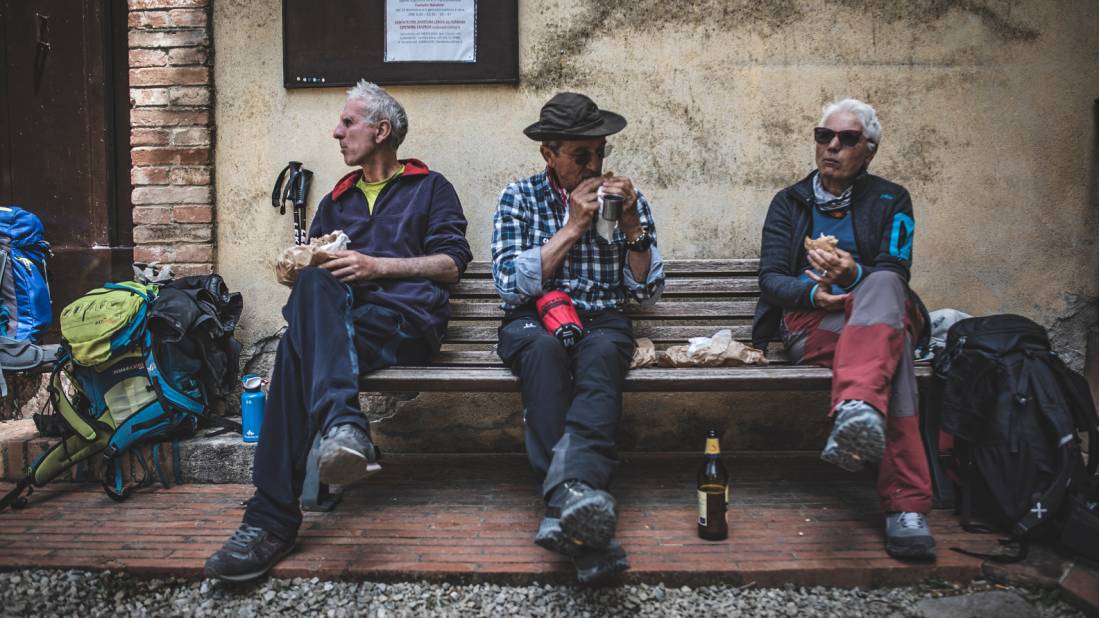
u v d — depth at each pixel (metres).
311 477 2.31
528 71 3.37
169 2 3.38
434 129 3.40
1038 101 3.30
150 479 2.96
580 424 2.19
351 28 3.36
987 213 3.33
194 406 3.04
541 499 2.79
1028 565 2.21
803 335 2.80
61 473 2.90
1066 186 3.32
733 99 3.35
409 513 2.66
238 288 3.45
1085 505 2.26
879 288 2.30
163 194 3.41
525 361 2.38
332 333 2.31
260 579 2.23
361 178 3.12
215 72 3.41
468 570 2.21
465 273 3.23
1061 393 2.39
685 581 2.20
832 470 3.11
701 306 3.15
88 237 3.65
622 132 3.36
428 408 3.39
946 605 2.08
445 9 3.34
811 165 3.36
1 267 3.26
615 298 2.81
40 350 3.14
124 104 3.62
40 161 3.66
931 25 3.30
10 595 2.15
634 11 3.34
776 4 3.32
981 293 3.35
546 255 2.59
